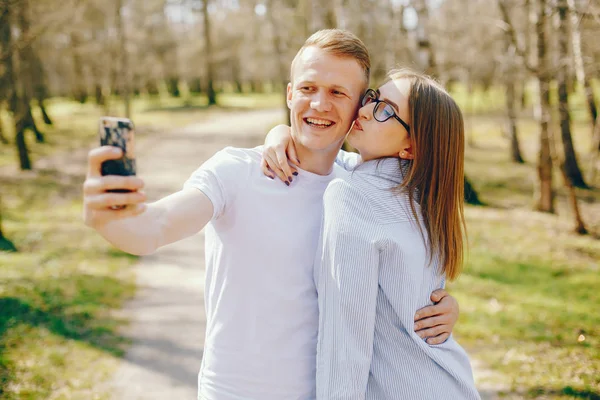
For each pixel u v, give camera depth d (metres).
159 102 40.38
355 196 1.71
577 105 28.58
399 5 12.56
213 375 1.79
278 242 1.73
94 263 7.85
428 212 1.81
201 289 6.88
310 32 11.05
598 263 7.89
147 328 5.60
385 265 1.70
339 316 1.61
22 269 7.32
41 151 20.36
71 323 5.59
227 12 33.31
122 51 21.69
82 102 36.78
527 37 12.42
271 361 1.74
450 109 1.84
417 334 1.74
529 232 9.77
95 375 4.55
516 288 6.73
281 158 1.76
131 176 1.22
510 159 19.23
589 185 15.05
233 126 27.66
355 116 1.90
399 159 1.87
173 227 1.48
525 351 4.80
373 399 1.73
